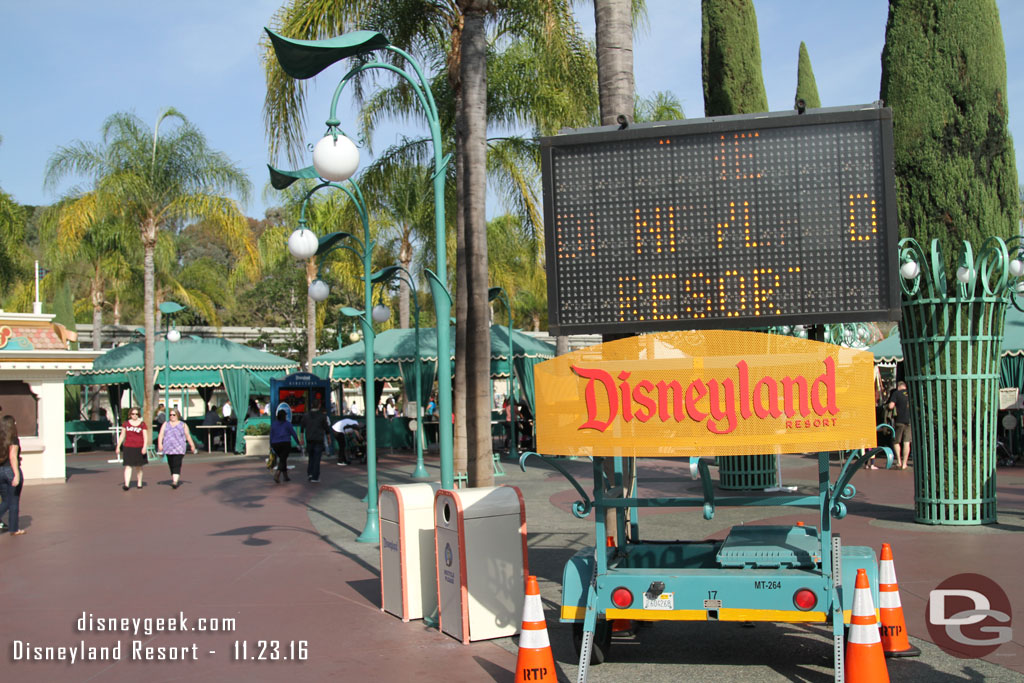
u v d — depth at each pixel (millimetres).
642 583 5348
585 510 5504
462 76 13586
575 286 5570
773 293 5324
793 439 5035
